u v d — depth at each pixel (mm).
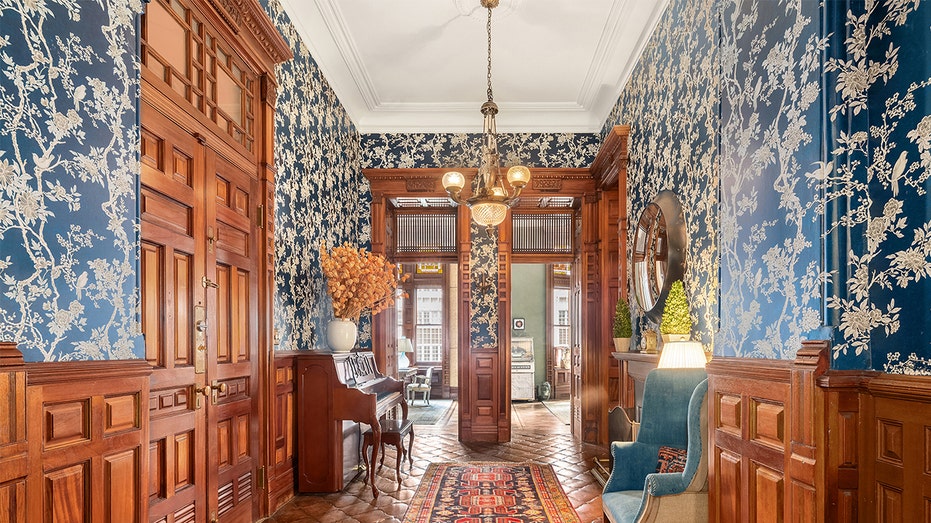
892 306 1949
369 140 7504
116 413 2037
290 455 4695
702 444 2830
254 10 3791
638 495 3174
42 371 1705
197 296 3205
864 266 2012
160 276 2867
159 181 2846
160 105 2850
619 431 4914
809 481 2002
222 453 3553
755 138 2535
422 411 10227
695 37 3844
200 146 3279
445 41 5633
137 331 2223
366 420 4734
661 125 4641
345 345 5125
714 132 3480
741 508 2459
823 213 2039
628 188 5664
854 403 1984
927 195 1847
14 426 1605
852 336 1996
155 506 2748
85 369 1874
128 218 2189
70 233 1872
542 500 4625
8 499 1587
